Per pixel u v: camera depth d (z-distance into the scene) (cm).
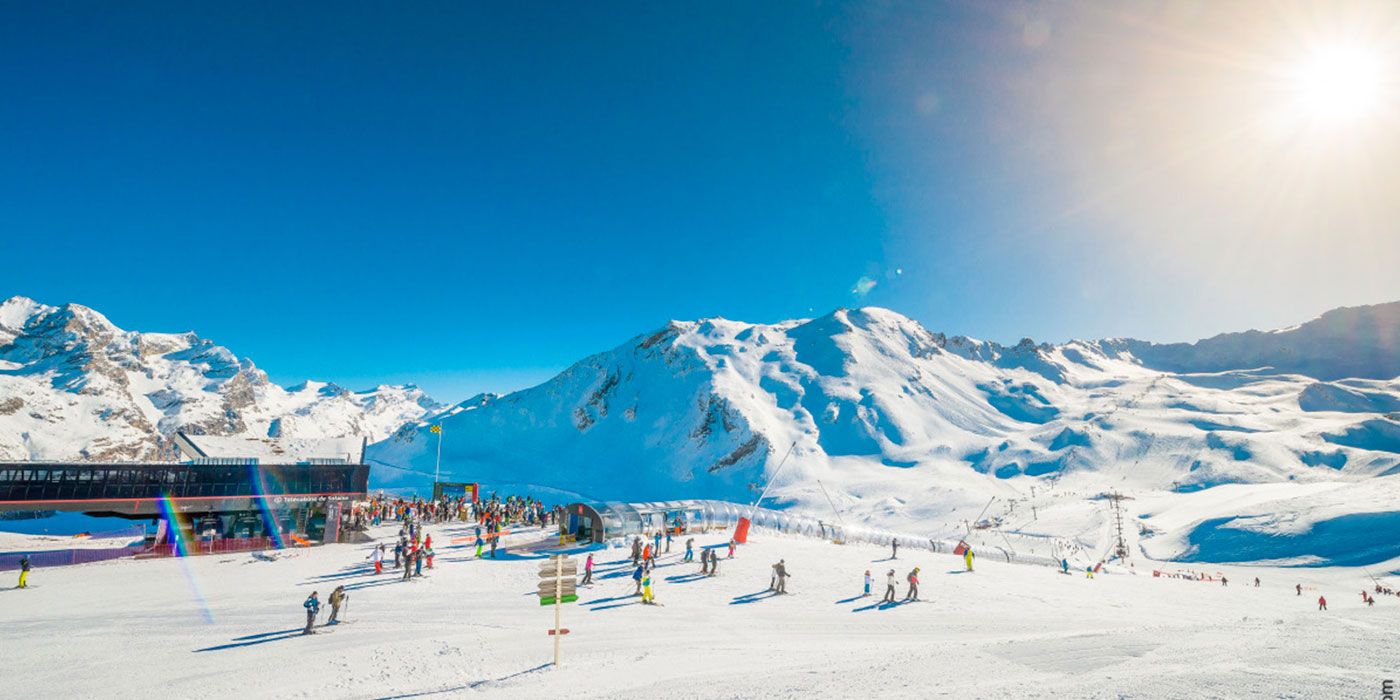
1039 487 16012
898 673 1506
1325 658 1393
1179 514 12062
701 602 2986
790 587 3300
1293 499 10044
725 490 17650
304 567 3875
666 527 5066
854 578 3528
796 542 4803
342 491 5775
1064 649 1706
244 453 5922
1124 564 8581
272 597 3064
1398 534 7669
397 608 2838
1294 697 1043
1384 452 16050
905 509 14375
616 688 1595
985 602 3116
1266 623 2186
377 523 6188
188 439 5784
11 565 3956
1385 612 2512
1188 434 18525
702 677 1656
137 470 5166
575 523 4891
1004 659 1619
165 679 1920
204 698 1742
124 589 3278
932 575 3753
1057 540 9862
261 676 1925
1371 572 6944
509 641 2288
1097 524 11350
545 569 2036
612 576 3528
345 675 1916
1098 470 16925
